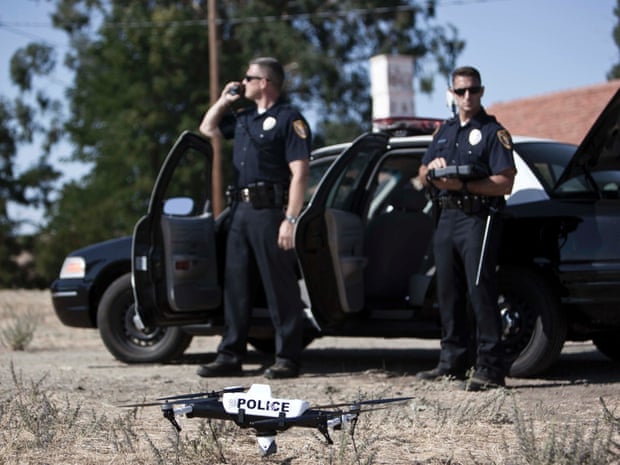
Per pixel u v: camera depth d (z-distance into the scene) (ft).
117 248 30.71
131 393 23.12
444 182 23.34
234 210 26.53
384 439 17.44
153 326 27.40
